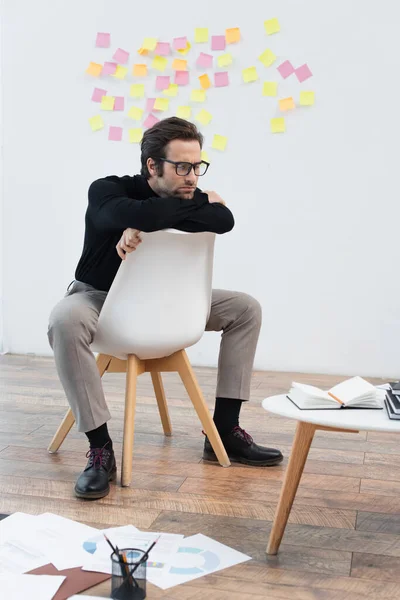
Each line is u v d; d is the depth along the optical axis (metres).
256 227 3.64
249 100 3.59
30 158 3.85
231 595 1.41
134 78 3.71
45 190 3.86
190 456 2.28
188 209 1.99
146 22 3.67
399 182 3.48
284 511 1.58
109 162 3.77
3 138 3.87
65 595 1.38
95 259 2.15
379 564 1.56
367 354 3.59
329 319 3.61
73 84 3.77
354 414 1.49
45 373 3.49
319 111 3.52
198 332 2.16
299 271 3.62
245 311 2.26
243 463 2.22
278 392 3.18
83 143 3.79
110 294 2.02
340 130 3.51
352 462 2.25
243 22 3.57
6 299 3.96
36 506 1.84
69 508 1.83
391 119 3.46
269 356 3.70
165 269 2.02
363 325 3.58
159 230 1.96
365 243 3.54
